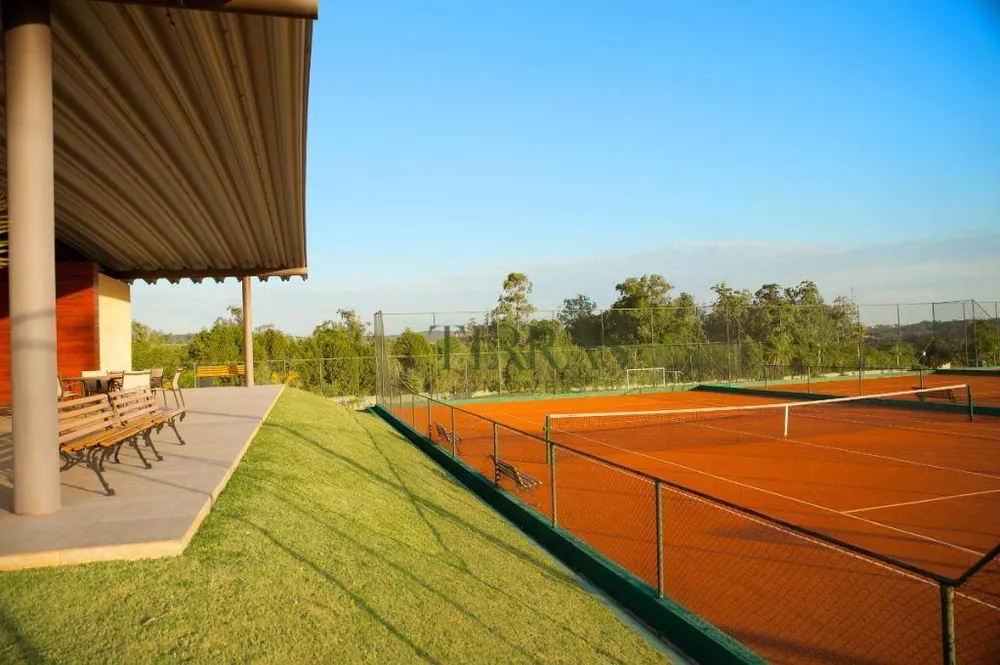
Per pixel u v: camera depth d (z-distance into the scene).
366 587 4.19
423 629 3.85
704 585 5.77
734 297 44.00
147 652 2.91
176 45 5.21
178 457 6.55
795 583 5.84
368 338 43.19
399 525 6.15
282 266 16.33
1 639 2.88
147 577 3.55
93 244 12.88
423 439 14.01
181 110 6.61
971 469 11.41
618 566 5.78
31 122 4.46
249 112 6.65
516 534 7.43
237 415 10.35
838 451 13.50
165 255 14.19
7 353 11.60
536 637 4.24
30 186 4.46
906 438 15.06
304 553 4.43
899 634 4.77
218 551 4.03
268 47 5.22
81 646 2.89
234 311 48.28
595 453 13.78
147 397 7.32
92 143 7.53
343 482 7.14
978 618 5.04
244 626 3.27
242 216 11.04
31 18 4.45
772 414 20.62
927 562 6.57
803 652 4.50
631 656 4.33
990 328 34.38
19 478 4.38
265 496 5.48
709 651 4.38
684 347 30.86
